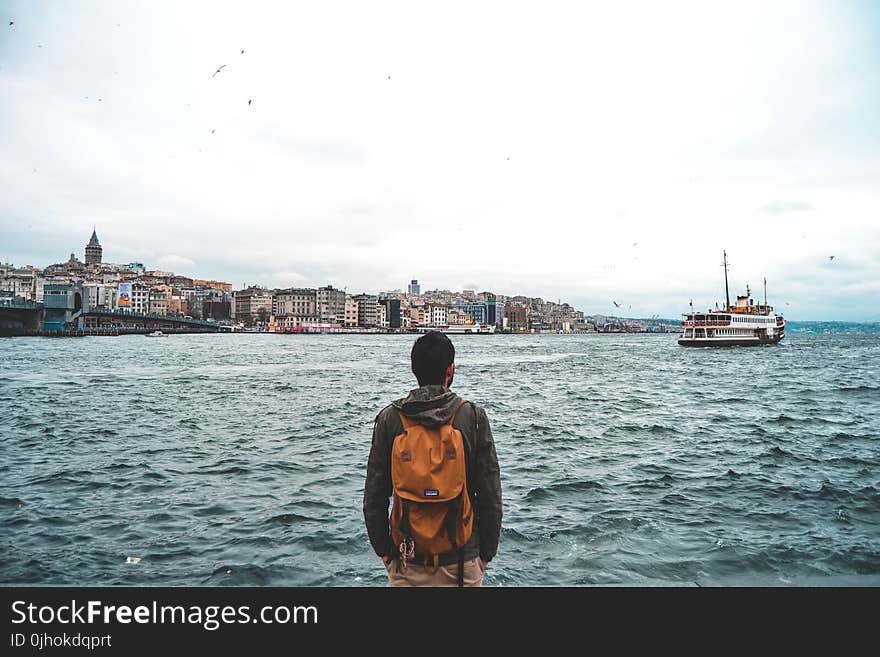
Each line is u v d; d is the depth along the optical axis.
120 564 7.12
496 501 3.60
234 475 11.76
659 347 122.75
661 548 7.64
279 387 33.53
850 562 7.16
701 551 7.52
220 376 41.91
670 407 23.58
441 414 3.48
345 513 9.20
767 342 112.38
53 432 17.14
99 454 13.84
